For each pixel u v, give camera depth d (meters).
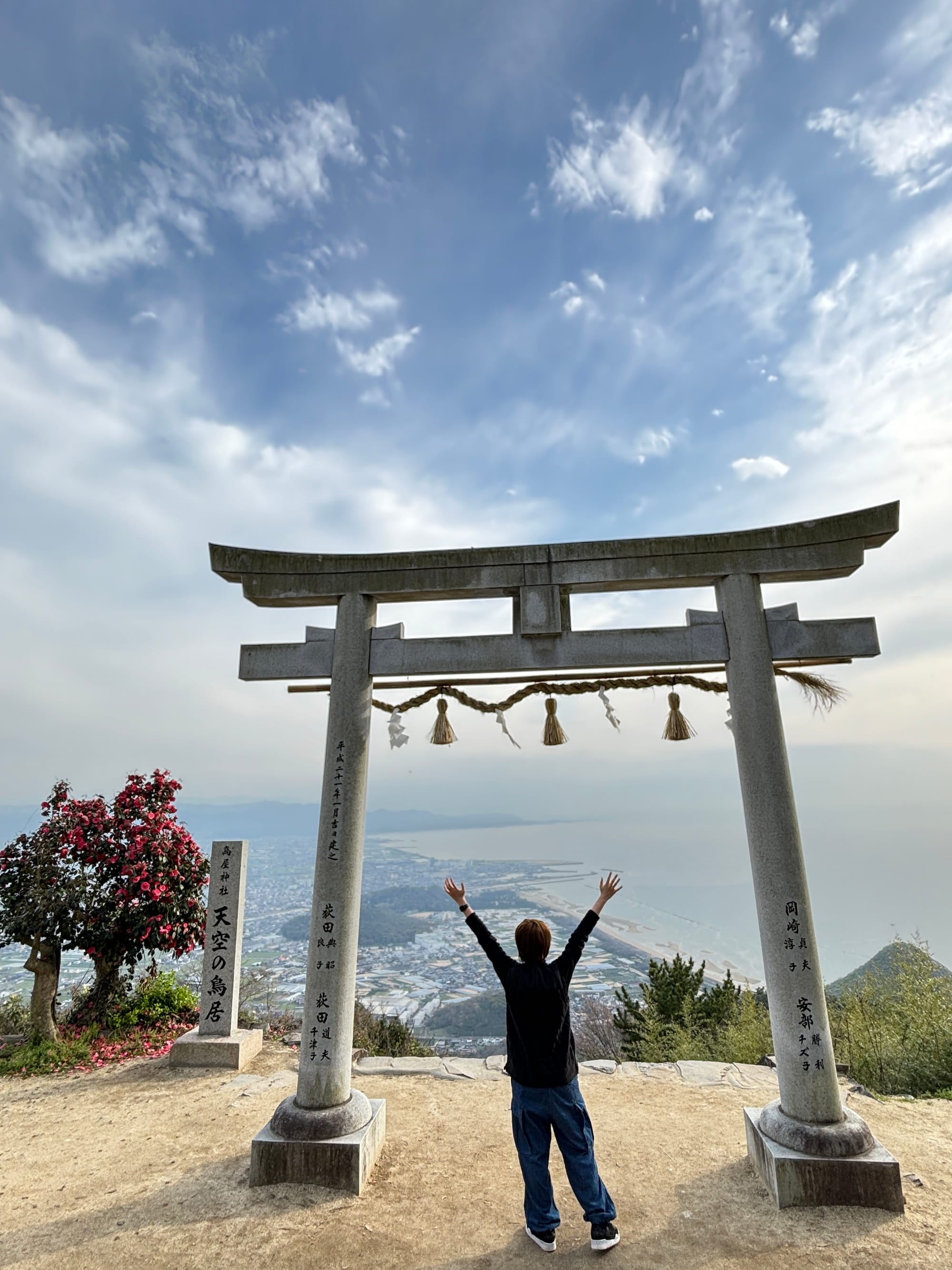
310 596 4.82
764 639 4.39
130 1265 3.20
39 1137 4.76
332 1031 4.11
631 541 4.63
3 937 6.90
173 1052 6.30
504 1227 3.47
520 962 3.46
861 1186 3.52
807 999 3.80
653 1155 4.23
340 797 4.39
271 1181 3.88
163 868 7.68
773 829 4.01
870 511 4.44
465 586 4.68
